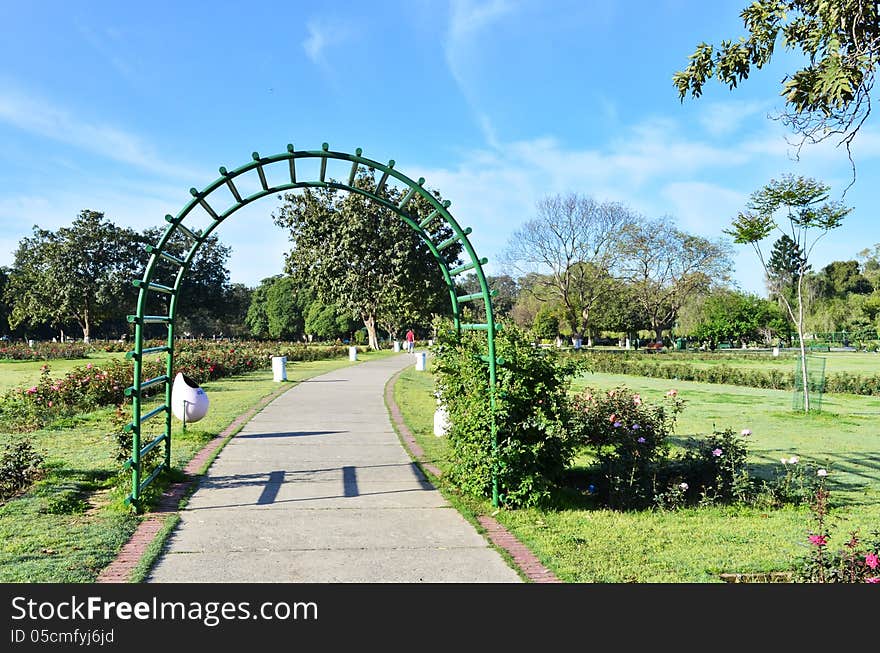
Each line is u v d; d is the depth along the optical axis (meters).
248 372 24.47
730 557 4.80
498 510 5.91
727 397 18.23
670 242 50.12
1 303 62.56
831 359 41.03
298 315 71.31
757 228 14.04
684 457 7.29
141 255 60.00
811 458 9.38
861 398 18.55
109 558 4.51
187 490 6.54
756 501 6.61
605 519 5.77
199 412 9.88
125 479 6.39
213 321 77.88
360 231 36.94
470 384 6.41
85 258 56.81
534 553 4.77
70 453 8.12
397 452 8.81
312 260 39.72
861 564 4.25
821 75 4.18
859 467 8.78
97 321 59.44
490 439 6.08
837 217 13.57
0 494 6.00
